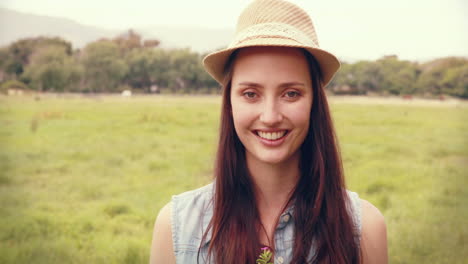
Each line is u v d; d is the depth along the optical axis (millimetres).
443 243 4574
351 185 7254
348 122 15664
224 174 1222
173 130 14352
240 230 1173
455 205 6094
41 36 30812
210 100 27047
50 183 7512
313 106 1198
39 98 24203
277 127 1054
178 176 7922
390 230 5004
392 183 7352
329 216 1187
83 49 31812
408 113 18875
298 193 1212
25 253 4418
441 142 12203
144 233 5098
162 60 31234
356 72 23734
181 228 1234
